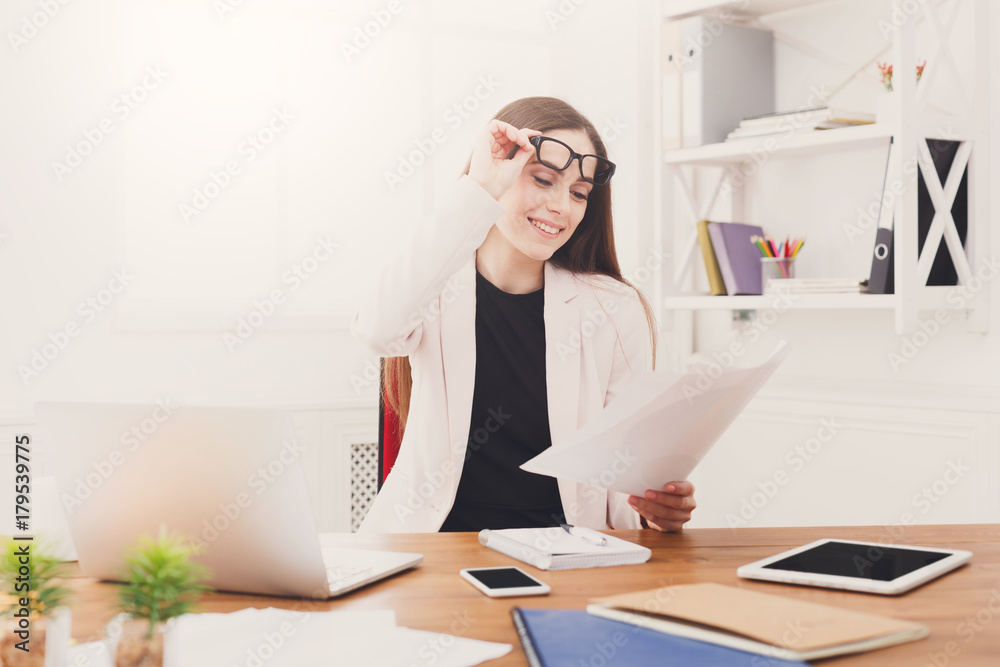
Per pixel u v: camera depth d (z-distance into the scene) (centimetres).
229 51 255
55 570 68
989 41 201
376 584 94
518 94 296
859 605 84
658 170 238
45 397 226
